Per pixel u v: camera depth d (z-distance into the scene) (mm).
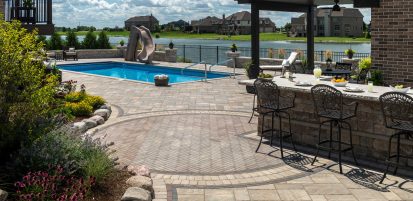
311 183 6371
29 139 5973
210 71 22125
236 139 8961
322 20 89938
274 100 8102
